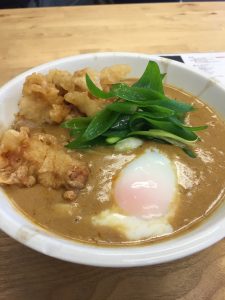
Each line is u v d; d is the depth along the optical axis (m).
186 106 0.25
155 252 0.17
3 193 0.21
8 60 0.36
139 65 0.30
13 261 0.21
